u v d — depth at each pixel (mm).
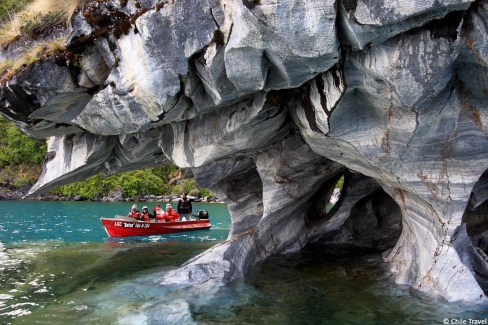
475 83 6043
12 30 8070
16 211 26219
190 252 12992
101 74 7676
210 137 8695
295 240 11430
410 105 6082
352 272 9297
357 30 5516
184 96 7445
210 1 6211
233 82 6586
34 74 7449
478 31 5340
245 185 11078
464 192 6883
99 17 7195
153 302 7734
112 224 16266
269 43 5895
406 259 8555
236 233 11055
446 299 7008
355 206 12258
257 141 8805
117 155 10828
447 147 6645
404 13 5199
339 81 6402
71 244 14664
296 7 5547
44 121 8727
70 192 35500
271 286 8539
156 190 37219
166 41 6625
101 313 7254
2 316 7199
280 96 7465
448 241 7258
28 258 12070
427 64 5660
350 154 7758
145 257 12156
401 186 7527
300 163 9844
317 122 7316
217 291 8258
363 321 6637
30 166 37625
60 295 8375
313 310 7199
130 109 7547
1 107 8086
